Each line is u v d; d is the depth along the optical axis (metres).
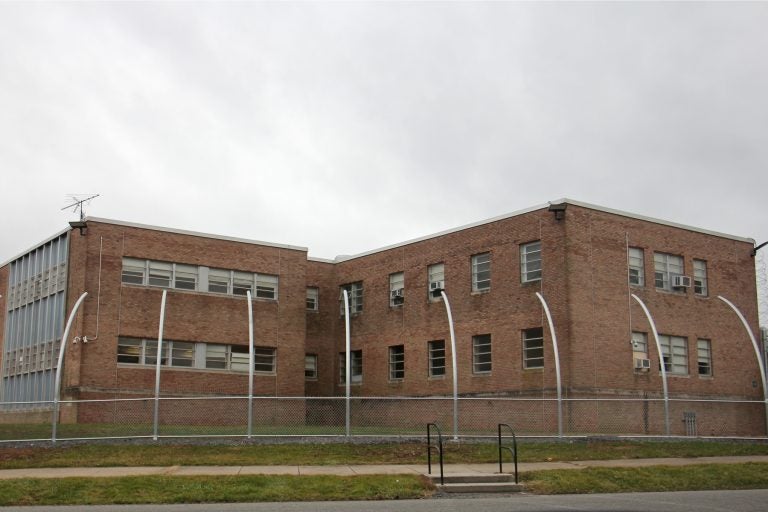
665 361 37.47
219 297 42.03
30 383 42.00
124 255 39.53
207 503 17.98
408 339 42.88
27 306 43.72
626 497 19.22
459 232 40.72
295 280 44.66
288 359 43.69
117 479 19.69
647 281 37.53
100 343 38.06
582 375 34.25
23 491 18.39
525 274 37.06
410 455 25.05
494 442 27.44
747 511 16.84
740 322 41.00
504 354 37.28
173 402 39.69
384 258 45.38
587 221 35.94
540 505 17.55
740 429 39.28
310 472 21.50
